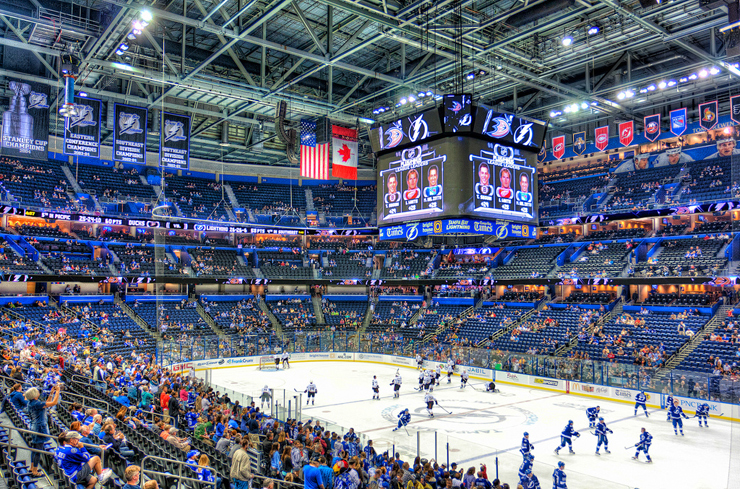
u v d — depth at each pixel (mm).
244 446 11984
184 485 12180
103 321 45844
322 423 22359
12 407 14680
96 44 32844
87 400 18047
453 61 37000
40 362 23438
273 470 15102
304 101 42344
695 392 30500
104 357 36094
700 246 45750
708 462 21688
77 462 9641
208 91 39219
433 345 46438
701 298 42188
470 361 42844
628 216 44500
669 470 20703
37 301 45844
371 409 30953
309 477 11430
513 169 27000
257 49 40594
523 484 16266
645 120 42219
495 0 32344
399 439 23969
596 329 42719
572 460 21922
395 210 27750
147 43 36344
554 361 37375
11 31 34156
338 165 43031
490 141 26141
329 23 34156
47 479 10766
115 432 12680
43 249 49875
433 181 25984
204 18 30203
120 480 11273
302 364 49500
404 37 34125
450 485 14461
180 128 33719
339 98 48406
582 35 34781
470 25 32938
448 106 25188
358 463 13305
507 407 31875
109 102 46156
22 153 28859
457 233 26578
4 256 45188
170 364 42438
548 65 39094
